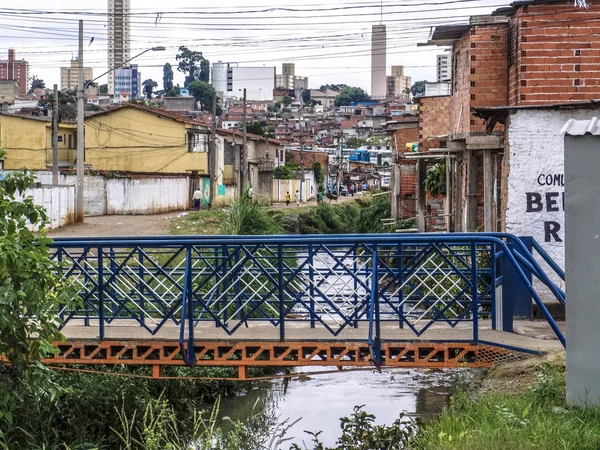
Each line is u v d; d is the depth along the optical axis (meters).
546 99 17.86
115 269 12.16
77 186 35.09
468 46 20.64
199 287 11.48
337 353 11.16
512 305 12.57
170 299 13.71
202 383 14.63
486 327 12.20
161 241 11.34
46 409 11.34
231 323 12.81
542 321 13.40
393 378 16.09
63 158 52.91
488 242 11.10
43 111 57.00
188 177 50.00
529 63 17.83
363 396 14.69
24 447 10.45
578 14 17.64
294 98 192.62
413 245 11.63
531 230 15.48
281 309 11.20
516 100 18.27
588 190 8.93
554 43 17.77
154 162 53.34
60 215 33.56
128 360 11.36
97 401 11.90
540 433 7.95
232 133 59.97
